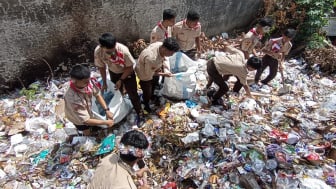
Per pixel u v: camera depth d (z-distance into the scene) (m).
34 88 5.41
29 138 4.44
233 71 4.31
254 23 7.34
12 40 5.00
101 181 2.59
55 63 5.63
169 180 3.75
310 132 4.31
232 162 3.75
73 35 5.47
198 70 5.68
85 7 5.26
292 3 6.72
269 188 3.53
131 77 4.20
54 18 5.12
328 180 3.59
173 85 4.66
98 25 5.58
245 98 4.97
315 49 6.38
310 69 6.20
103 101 3.95
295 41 6.75
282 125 4.43
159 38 4.73
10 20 4.79
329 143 4.07
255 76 5.39
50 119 4.73
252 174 3.62
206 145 3.94
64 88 5.40
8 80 5.37
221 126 4.18
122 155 2.58
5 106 5.09
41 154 4.16
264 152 3.81
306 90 5.53
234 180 3.63
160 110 4.68
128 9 5.66
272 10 6.96
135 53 6.05
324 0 6.45
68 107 3.65
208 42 6.46
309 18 6.46
